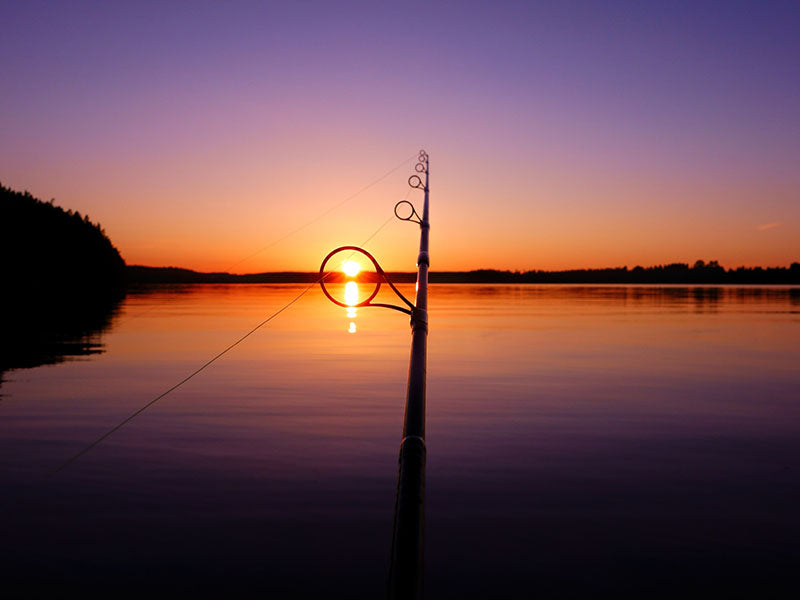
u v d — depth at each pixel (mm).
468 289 57000
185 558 3262
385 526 3682
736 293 47250
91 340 13914
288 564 3205
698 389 7957
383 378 8898
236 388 8141
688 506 3988
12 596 2871
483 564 3211
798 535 3551
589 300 33844
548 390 7898
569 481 4465
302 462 4938
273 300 32031
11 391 7961
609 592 2932
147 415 6590
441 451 5207
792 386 8148
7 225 38250
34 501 4070
